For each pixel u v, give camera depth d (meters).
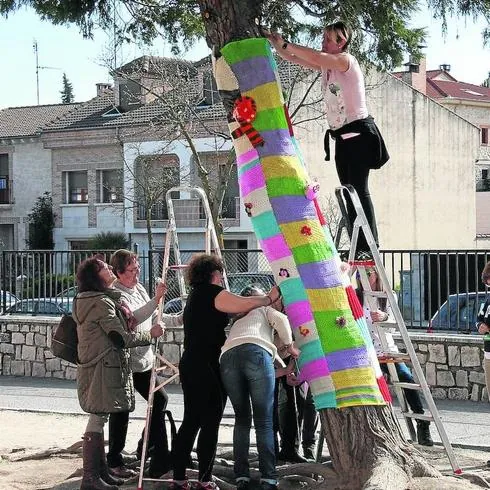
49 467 9.31
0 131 44.59
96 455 7.89
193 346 7.72
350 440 7.36
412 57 9.77
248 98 7.52
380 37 9.39
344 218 8.08
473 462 8.87
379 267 7.79
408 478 7.20
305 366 7.52
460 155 40.12
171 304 13.29
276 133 7.55
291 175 7.53
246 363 7.54
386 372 9.30
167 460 8.36
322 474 7.60
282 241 7.48
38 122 45.00
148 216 35.44
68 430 11.82
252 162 7.56
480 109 57.06
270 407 7.60
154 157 36.03
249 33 7.69
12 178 43.50
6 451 10.14
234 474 8.16
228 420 12.12
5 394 14.87
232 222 35.94
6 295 17.22
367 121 7.69
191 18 10.65
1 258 17.34
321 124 32.09
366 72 10.23
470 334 13.40
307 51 7.53
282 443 8.78
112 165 40.00
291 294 7.48
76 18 10.02
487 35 9.01
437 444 10.03
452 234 39.94
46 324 16.58
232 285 14.50
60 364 16.50
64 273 16.59
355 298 7.62
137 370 8.47
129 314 7.96
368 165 7.82
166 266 8.54
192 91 34.69
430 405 8.05
